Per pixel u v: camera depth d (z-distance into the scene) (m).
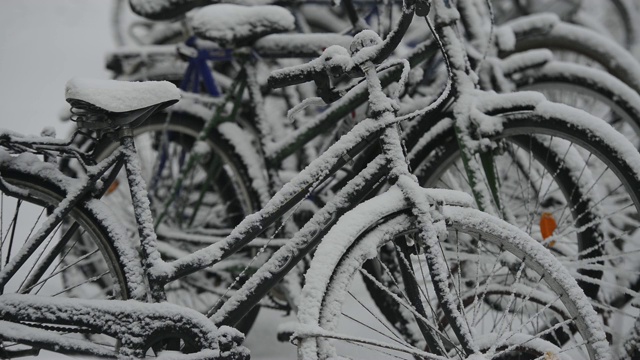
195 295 4.80
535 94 3.95
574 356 4.07
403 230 3.19
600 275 4.25
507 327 3.56
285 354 4.68
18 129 7.28
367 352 4.27
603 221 4.29
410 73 4.57
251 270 4.54
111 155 3.48
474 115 3.97
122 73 5.27
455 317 3.08
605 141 3.87
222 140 4.76
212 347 3.27
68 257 5.01
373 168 3.26
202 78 4.92
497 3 7.75
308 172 3.34
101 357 3.33
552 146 4.23
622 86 4.97
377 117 3.26
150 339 3.26
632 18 8.59
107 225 3.55
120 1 8.19
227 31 4.47
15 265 3.46
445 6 4.07
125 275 3.47
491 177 4.01
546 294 3.85
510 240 3.27
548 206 4.79
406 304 3.20
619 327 4.33
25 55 8.92
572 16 7.57
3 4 10.11
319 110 5.71
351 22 4.77
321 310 3.05
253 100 4.63
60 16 10.03
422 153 4.23
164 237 4.79
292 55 4.61
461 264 4.33
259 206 4.70
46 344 3.29
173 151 4.99
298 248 3.30
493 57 4.71
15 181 3.59
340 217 3.24
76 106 3.33
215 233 4.84
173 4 4.73
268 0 4.95
